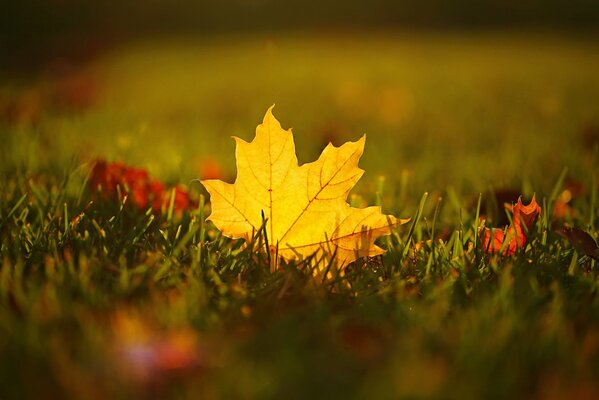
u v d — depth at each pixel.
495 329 0.59
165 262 0.66
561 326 0.59
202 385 0.55
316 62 3.65
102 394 0.54
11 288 0.63
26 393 0.54
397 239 0.73
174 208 0.80
